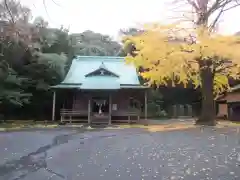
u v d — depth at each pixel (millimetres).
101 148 9609
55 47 33375
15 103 24938
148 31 15930
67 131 16594
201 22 16125
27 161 7840
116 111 24906
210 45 14391
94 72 26594
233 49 14664
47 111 30281
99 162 7445
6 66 25719
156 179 5715
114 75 26656
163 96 36281
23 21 16406
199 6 16266
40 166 7195
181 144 9688
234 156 7469
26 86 28594
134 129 17047
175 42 15633
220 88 24141
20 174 6395
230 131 12945
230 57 15164
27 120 27344
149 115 32781
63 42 34500
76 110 24750
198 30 15172
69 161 7715
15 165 7312
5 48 25109
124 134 13727
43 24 29844
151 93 34781
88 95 24781
